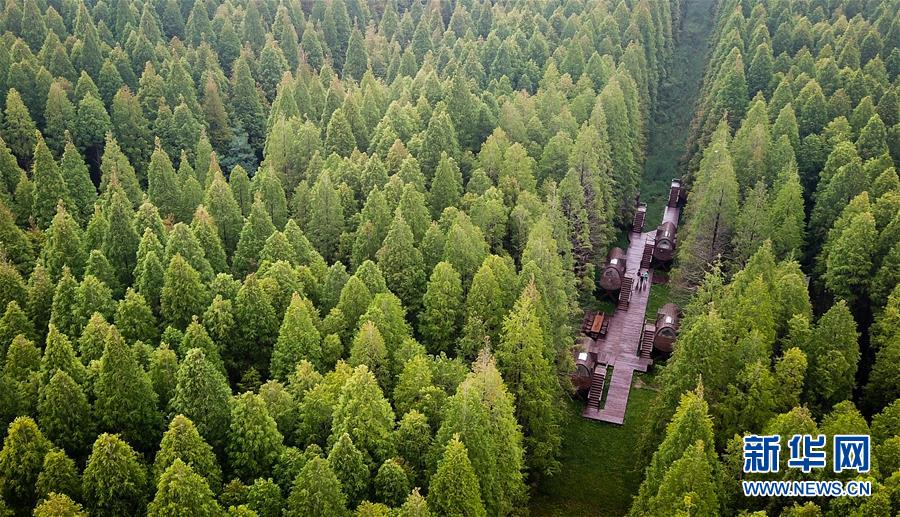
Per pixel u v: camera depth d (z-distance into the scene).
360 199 103.62
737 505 59.16
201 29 178.25
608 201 113.31
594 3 187.50
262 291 72.69
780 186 105.31
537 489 76.81
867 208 92.00
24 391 60.84
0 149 110.19
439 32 185.25
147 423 60.59
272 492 53.19
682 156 153.00
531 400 70.50
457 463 53.09
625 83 138.75
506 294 78.44
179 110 135.12
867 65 140.88
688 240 102.88
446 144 109.88
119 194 90.81
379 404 57.81
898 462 56.84
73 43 155.75
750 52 159.12
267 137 135.00
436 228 86.75
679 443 58.41
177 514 49.06
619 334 102.19
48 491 52.62
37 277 77.31
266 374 72.44
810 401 70.75
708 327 68.12
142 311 72.56
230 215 95.69
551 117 124.94
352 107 123.12
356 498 54.88
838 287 87.00
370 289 77.12
